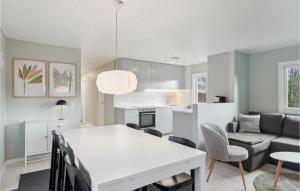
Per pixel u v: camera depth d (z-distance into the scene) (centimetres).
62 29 289
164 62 578
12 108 335
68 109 390
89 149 178
